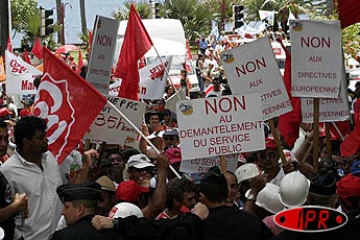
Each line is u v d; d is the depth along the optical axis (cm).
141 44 1197
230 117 834
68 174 964
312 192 662
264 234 674
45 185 786
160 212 780
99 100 889
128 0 5072
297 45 990
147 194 823
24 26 5216
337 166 1010
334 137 1154
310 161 1079
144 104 992
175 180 771
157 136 1176
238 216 673
